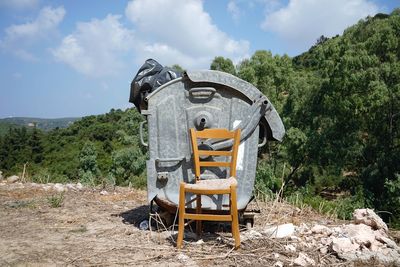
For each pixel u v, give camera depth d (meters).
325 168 29.19
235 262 4.61
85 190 10.02
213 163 5.75
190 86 6.06
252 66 32.38
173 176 6.03
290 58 33.28
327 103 29.00
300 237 5.57
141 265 4.52
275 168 29.12
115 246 5.18
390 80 27.80
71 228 6.18
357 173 29.72
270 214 7.20
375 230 6.08
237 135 5.70
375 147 28.64
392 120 28.69
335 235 5.54
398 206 20.00
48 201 8.23
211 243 5.29
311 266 4.57
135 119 32.44
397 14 31.16
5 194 9.16
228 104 6.07
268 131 6.20
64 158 54.31
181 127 6.05
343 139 28.36
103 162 46.09
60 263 4.56
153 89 6.52
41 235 5.75
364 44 28.91
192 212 5.89
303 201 9.21
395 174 23.16
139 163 28.55
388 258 4.88
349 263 4.69
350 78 27.75
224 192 4.95
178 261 4.64
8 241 5.41
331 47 29.56
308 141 28.45
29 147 60.94
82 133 63.81
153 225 6.25
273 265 4.54
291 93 31.50
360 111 27.84
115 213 7.34
